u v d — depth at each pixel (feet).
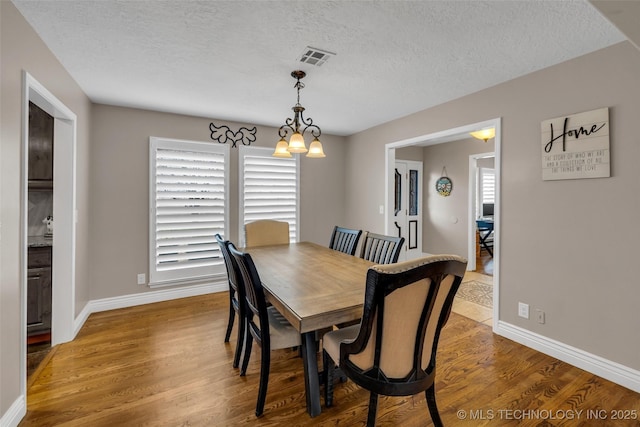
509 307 8.77
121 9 5.53
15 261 5.44
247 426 5.44
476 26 6.04
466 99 9.87
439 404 6.04
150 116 11.56
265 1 5.30
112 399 6.13
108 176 10.91
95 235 10.74
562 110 7.50
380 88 9.32
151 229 11.59
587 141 7.04
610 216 6.75
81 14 5.68
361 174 15.01
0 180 5.00
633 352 6.47
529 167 8.20
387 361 4.55
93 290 10.76
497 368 7.29
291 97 10.13
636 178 6.38
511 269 8.68
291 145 7.75
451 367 7.33
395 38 6.50
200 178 12.42
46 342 8.63
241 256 5.63
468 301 12.05
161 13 5.66
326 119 12.84
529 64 7.66
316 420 5.60
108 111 10.87
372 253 8.72
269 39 6.57
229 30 6.22
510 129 8.63
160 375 6.99
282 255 9.13
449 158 18.16
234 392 6.40
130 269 11.38
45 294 8.76
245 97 10.12
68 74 8.20
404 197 18.92
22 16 5.67
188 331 9.32
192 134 12.32
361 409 5.91
